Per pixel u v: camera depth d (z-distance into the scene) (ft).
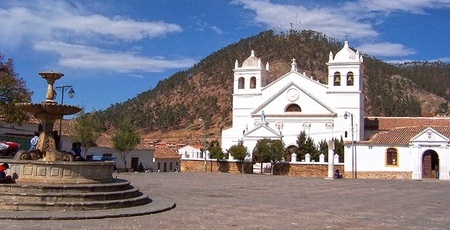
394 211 69.46
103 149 208.74
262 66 249.96
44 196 57.47
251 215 61.77
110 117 577.02
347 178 173.68
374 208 73.10
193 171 218.59
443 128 179.52
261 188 112.37
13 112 124.67
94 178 65.92
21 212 54.34
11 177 62.13
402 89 620.08
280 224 54.65
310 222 56.75
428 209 72.69
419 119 244.22
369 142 176.65
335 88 228.84
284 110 237.25
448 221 59.47
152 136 508.94
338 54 231.50
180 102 596.70
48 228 47.55
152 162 244.83
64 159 72.90
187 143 418.51
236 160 209.05
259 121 239.30
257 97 244.01
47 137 73.97
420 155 170.71
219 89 590.55
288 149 225.56
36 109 72.95
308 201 82.53
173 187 108.06
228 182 133.59
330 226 53.98
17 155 71.31
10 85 123.85
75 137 186.80
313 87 233.35
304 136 213.66
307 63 624.18
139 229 48.65
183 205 71.00
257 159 207.51
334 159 184.03
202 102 570.87
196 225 52.31
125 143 205.67
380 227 53.93
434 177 170.19
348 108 226.58
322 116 228.63
